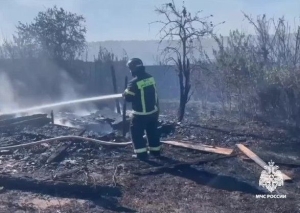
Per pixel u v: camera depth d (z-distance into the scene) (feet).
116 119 43.14
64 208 20.53
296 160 28.96
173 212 20.20
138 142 28.99
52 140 31.86
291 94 40.63
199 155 30.40
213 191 23.17
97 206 20.90
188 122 42.57
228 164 28.19
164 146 32.68
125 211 20.31
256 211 20.49
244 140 34.96
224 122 42.27
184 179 25.13
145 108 28.76
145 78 28.86
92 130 41.29
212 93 51.31
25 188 23.34
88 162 28.22
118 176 25.23
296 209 20.75
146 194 22.54
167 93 77.46
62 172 25.88
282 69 42.45
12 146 31.01
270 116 42.50
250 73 43.32
